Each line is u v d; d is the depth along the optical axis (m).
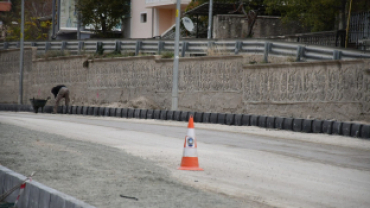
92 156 16.11
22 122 32.97
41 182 11.63
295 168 17.20
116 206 9.78
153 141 24.25
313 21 56.78
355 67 34.72
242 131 31.34
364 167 18.25
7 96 78.44
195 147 15.98
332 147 24.14
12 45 78.94
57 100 53.50
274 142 25.62
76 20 105.44
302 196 12.73
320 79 37.25
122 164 15.03
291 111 39.50
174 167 16.16
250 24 64.25
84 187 11.38
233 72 45.06
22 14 69.25
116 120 40.81
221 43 48.56
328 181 14.95
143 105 53.81
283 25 65.75
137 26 96.00
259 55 44.88
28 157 14.99
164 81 52.00
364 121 33.88
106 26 96.25
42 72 70.62
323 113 36.81
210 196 11.50
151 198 10.67
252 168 16.72
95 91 60.91
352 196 12.97
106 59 59.25
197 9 70.62
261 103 42.25
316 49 40.31
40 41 73.00
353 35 50.09
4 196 10.88
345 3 52.72
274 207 11.22
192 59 48.75
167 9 92.94
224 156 19.41
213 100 46.69
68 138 22.83
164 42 55.19
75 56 64.00
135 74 55.53
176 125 35.66
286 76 40.03
